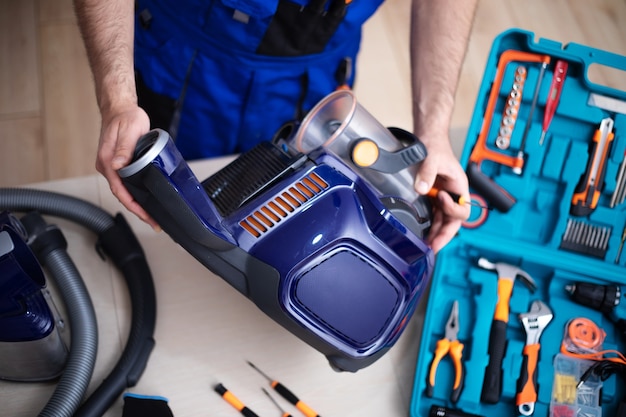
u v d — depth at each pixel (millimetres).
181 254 1206
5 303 940
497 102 1353
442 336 1187
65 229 1231
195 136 1492
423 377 1112
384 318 904
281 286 848
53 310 1072
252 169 947
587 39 2311
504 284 1225
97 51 1028
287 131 1057
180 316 1138
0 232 931
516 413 1132
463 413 1102
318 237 855
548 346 1186
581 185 1320
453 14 1173
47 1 2254
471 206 1325
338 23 1236
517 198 1340
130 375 1062
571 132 1350
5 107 2061
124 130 912
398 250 920
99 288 1175
